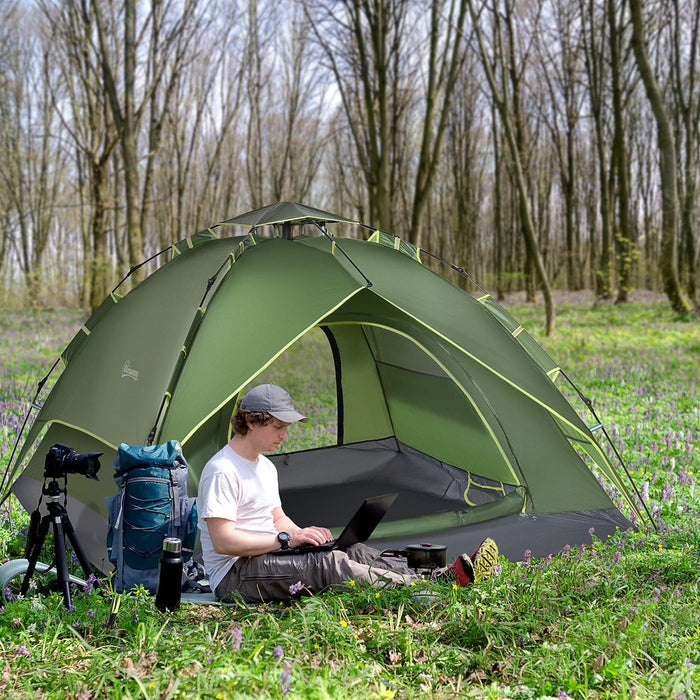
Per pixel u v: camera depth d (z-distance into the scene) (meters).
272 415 4.09
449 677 3.17
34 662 3.25
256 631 3.46
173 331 4.97
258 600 4.07
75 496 5.18
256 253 5.39
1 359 16.05
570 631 3.41
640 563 4.34
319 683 2.90
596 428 5.77
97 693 2.95
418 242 19.52
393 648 3.37
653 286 43.03
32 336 21.52
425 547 4.25
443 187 45.50
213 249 5.58
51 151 43.16
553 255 56.28
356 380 7.68
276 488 4.36
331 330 7.48
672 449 7.70
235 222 5.91
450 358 6.30
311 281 5.07
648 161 45.31
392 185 27.89
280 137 40.72
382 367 7.48
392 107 28.36
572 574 4.14
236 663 3.11
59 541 3.90
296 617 3.55
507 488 6.23
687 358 14.38
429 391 7.08
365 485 6.95
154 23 21.78
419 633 3.50
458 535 5.25
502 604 3.72
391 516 6.24
